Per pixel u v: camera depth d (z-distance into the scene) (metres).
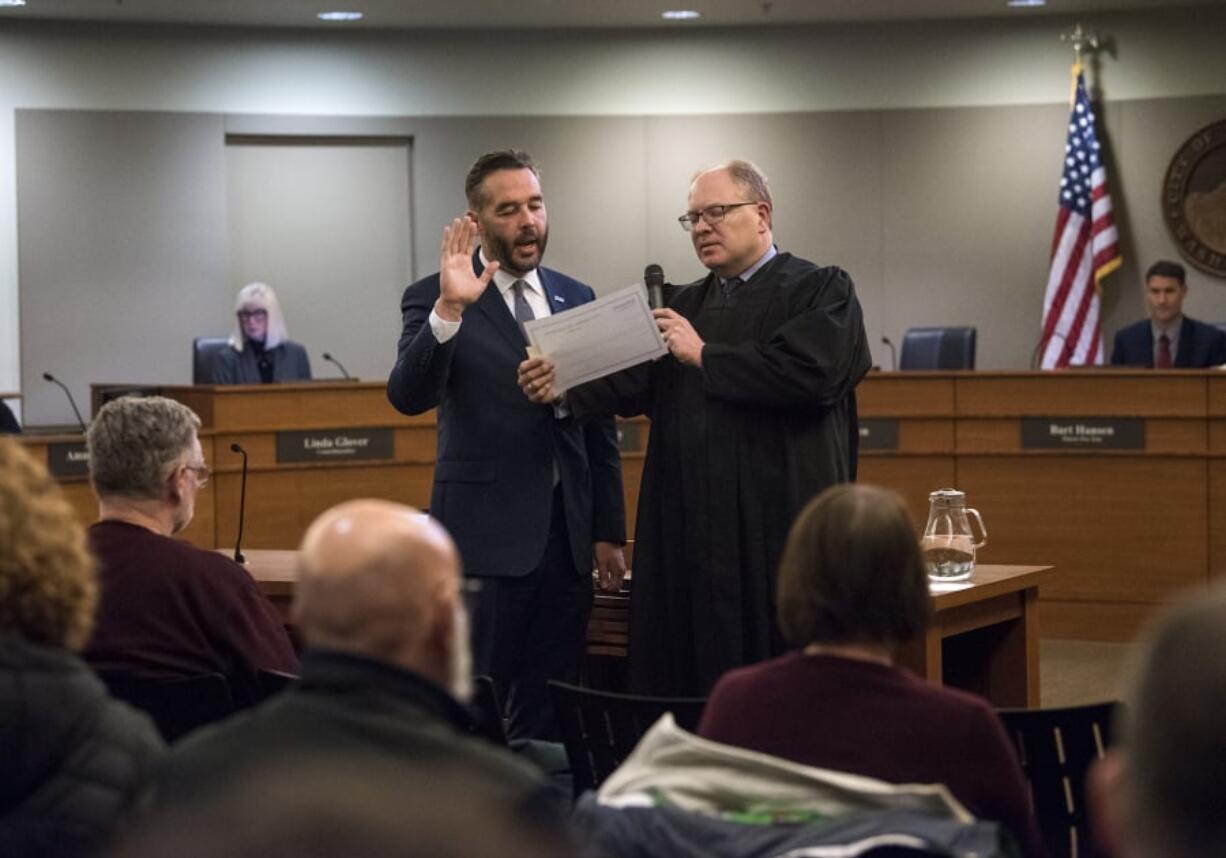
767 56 11.90
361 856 0.54
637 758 1.88
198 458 3.12
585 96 11.95
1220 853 0.74
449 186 11.87
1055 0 11.14
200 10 11.02
